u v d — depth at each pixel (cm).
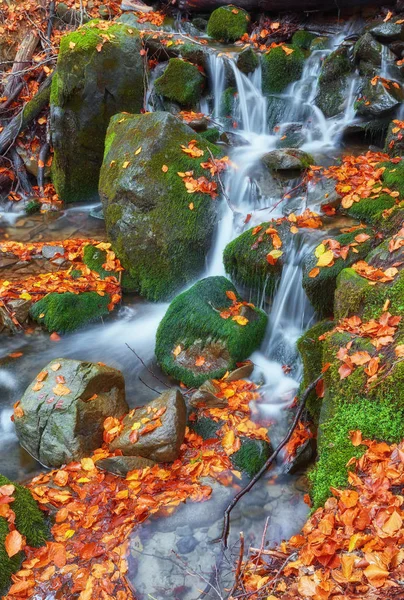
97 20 768
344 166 616
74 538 341
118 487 374
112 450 401
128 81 736
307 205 566
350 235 489
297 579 276
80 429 401
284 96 813
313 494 339
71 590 309
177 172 590
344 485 309
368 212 530
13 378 497
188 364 484
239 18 870
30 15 899
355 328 371
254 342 492
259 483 380
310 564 280
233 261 546
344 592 259
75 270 614
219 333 481
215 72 807
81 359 520
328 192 569
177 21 931
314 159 661
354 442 321
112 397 429
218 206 589
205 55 807
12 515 330
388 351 345
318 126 754
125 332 556
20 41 893
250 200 618
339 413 341
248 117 800
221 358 479
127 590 308
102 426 414
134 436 393
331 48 821
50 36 887
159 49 821
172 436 389
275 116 797
